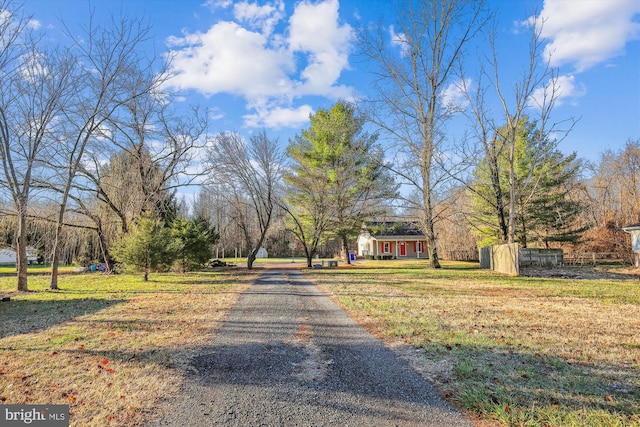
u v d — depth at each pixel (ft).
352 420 10.50
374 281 49.47
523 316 24.36
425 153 70.69
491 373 13.73
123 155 64.03
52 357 16.22
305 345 18.11
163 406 11.49
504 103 62.03
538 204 82.58
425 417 10.61
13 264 121.49
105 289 43.06
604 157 105.50
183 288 42.73
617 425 9.81
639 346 17.11
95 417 10.81
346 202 89.35
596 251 84.94
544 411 10.65
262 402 11.72
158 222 56.85
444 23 67.36
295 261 131.54
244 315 25.55
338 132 86.53
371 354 16.60
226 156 74.64
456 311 26.27
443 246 119.75
